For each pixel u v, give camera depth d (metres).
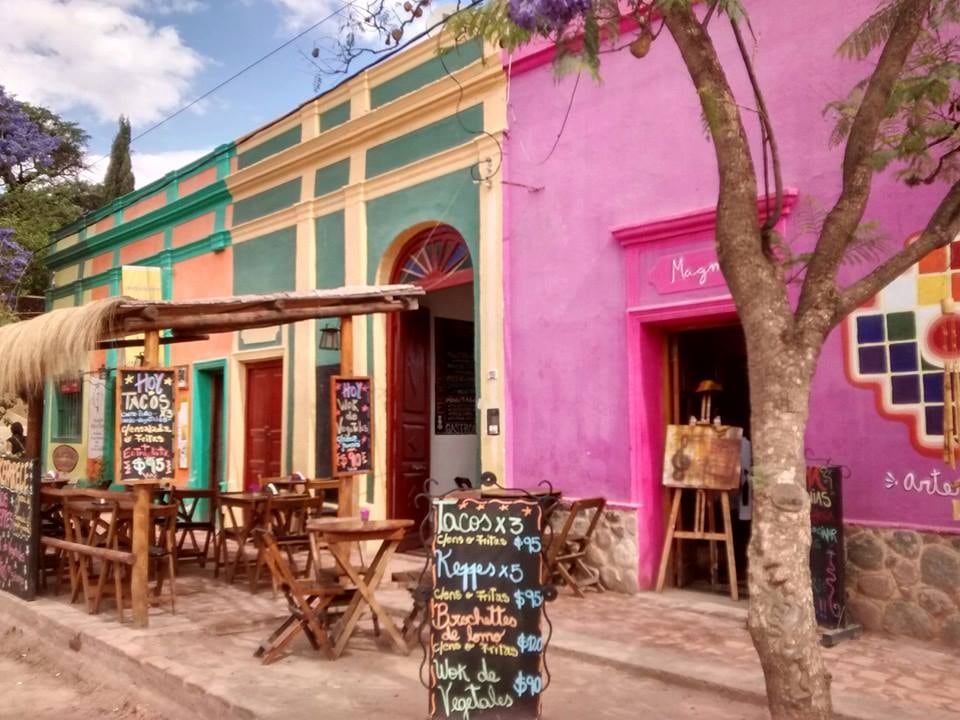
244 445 12.20
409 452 10.05
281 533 7.98
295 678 5.11
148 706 5.26
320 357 10.69
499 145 8.47
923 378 5.66
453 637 4.27
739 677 4.84
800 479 3.06
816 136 6.27
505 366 8.31
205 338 8.16
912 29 3.44
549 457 7.93
